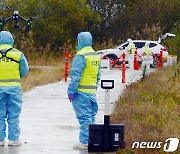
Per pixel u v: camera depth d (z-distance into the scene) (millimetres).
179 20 110812
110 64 81750
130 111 37312
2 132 28219
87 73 27156
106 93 26672
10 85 27859
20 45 106625
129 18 121812
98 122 35500
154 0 123312
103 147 26609
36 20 107688
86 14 111938
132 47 87562
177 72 57219
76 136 31234
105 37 119562
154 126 31266
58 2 108625
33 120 36938
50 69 82375
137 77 66250
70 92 27031
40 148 27828
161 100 41375
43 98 49375
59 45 108125
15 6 107750
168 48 89125
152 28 120750
